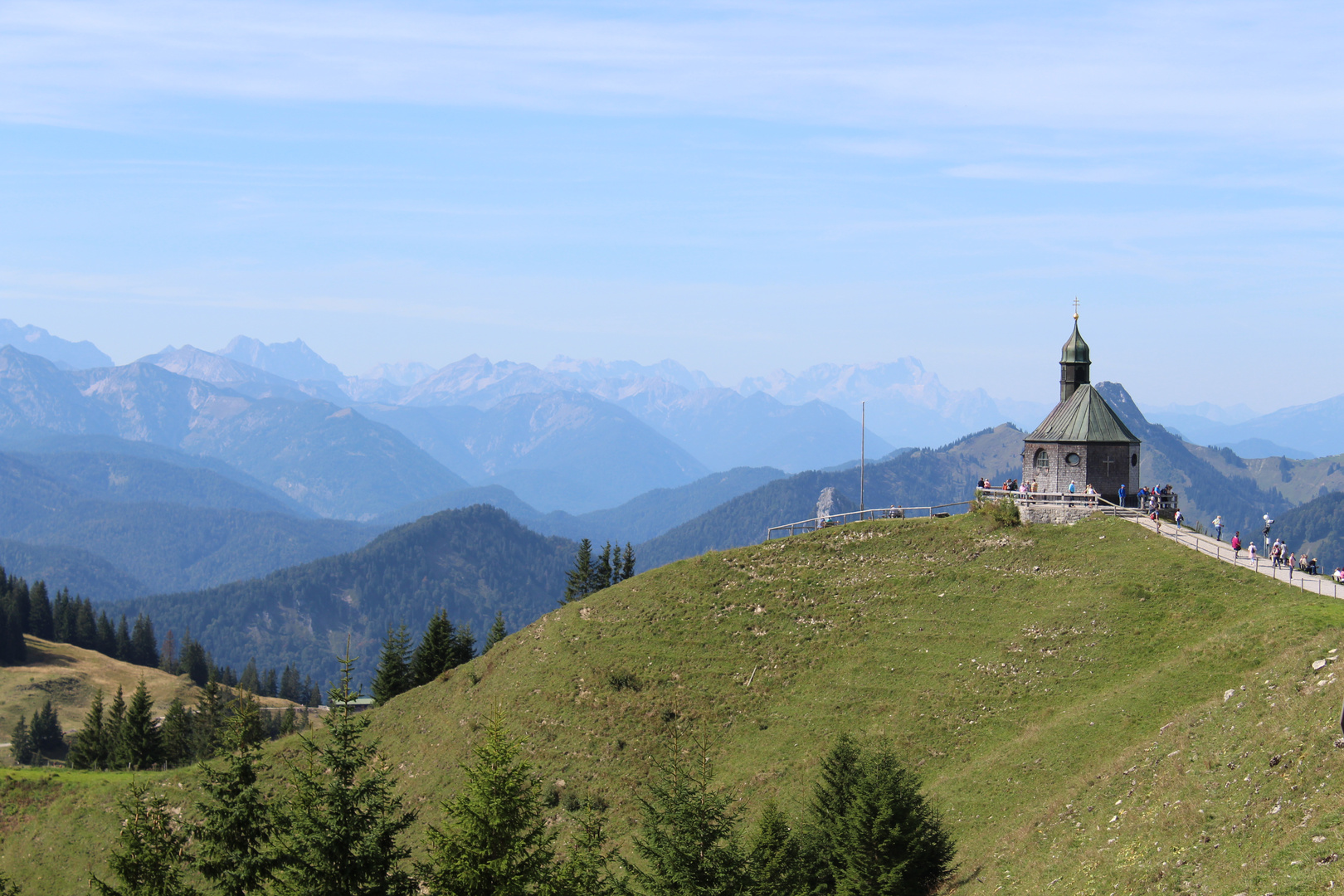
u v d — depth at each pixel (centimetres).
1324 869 2970
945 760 6141
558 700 8469
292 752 8044
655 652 8581
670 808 3806
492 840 3466
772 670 7869
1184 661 5809
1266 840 3312
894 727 6669
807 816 5231
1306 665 4300
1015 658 6850
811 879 4425
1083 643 6675
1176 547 7444
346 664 3994
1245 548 7456
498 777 3553
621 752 7594
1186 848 3600
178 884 4006
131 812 4166
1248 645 5656
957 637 7406
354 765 3738
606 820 6894
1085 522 8231
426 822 7775
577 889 3572
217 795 4125
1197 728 4478
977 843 4888
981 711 6456
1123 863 3766
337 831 3481
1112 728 5450
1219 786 3862
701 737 7438
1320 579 6644
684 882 3625
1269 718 4069
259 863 3869
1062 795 4844
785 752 6881
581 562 14962
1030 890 3994
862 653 7650
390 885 3538
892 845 4381
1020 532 8419
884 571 8638
